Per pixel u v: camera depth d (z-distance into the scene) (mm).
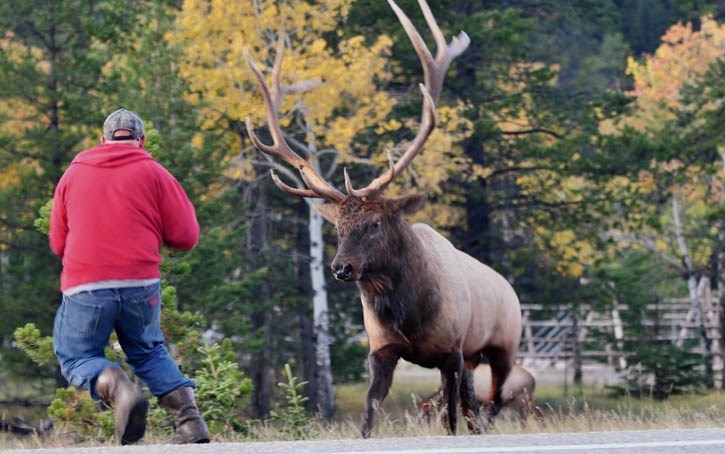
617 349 70938
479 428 28469
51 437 27750
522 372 43562
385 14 66688
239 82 57031
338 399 77750
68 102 59094
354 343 71000
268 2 57500
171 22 57688
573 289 72250
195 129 56656
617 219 72750
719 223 74750
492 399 31484
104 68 62312
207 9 58812
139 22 58875
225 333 58125
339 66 57469
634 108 73625
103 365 16703
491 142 69500
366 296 25125
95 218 16719
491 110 66688
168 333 29828
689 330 82125
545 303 72250
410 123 63938
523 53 69000
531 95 70750
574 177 73375
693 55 93062
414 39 28828
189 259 53094
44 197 59188
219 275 56625
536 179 71250
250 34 57188
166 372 17406
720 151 77938
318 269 63812
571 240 71750
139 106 55719
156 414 27578
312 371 69812
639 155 68750
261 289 67250
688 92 75500
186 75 56906
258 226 67250
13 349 58312
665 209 89250
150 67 55812
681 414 31016
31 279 58969
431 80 28688
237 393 27672
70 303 16812
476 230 71375
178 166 54406
